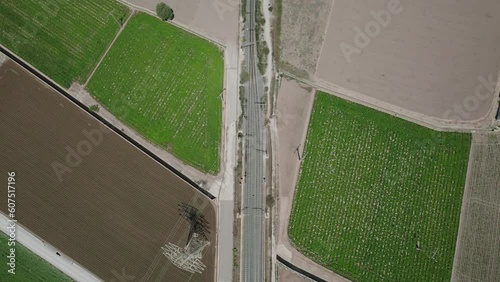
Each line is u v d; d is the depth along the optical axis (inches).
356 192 2374.5
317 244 2337.6
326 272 2306.8
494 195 2322.8
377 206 2353.6
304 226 2358.5
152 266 2381.9
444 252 2284.7
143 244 2407.7
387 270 2289.6
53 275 2409.0
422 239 2305.6
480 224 2300.7
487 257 2262.6
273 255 2345.0
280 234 2362.2
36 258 2432.3
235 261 2357.3
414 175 2370.8
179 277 2361.0
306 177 2405.3
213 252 2370.8
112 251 2415.1
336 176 2396.7
